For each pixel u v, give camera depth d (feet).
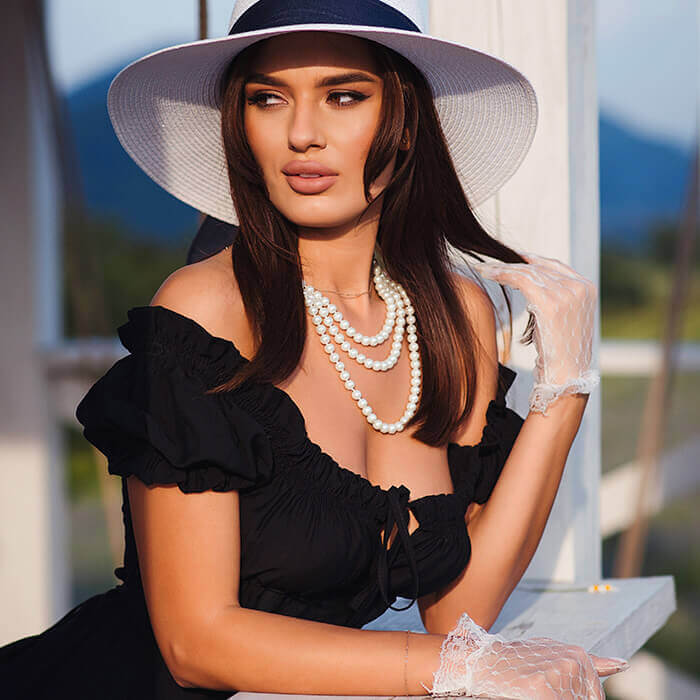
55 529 18.22
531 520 6.59
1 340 17.75
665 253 59.26
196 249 7.02
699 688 25.71
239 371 5.55
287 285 5.88
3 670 6.27
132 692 5.76
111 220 50.62
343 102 5.68
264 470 5.38
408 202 6.59
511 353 8.59
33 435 17.81
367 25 5.65
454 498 6.39
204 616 5.14
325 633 5.12
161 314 5.56
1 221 17.80
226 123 5.83
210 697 5.65
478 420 7.02
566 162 8.43
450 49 5.92
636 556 20.02
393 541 6.04
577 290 6.70
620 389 46.78
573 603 8.02
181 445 5.19
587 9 8.80
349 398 6.22
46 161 17.97
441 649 5.05
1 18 17.35
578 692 4.93
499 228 8.60
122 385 5.41
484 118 6.88
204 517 5.21
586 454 8.92
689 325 52.39
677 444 44.83
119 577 6.27
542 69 8.44
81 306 18.02
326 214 5.72
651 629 8.18
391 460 6.34
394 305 6.54
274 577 5.55
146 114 6.48
